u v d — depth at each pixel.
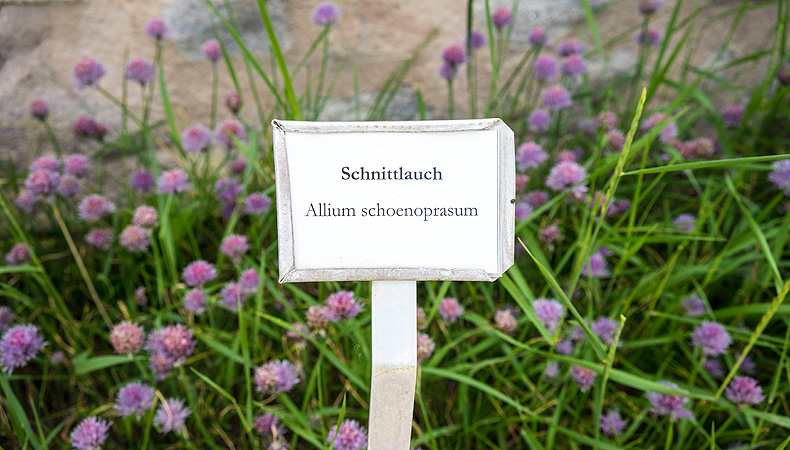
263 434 0.65
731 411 0.63
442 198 0.52
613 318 0.70
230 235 0.71
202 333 0.67
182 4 0.88
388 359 0.53
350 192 0.52
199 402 0.69
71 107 0.90
